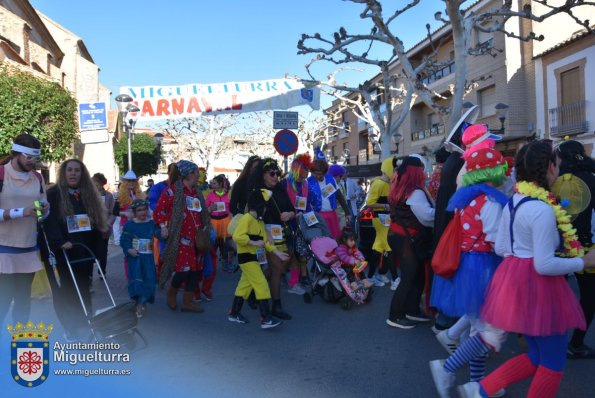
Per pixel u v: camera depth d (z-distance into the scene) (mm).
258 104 11969
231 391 3758
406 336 5020
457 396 3547
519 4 20719
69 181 4809
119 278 8625
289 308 6297
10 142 11578
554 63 19578
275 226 5691
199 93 11797
